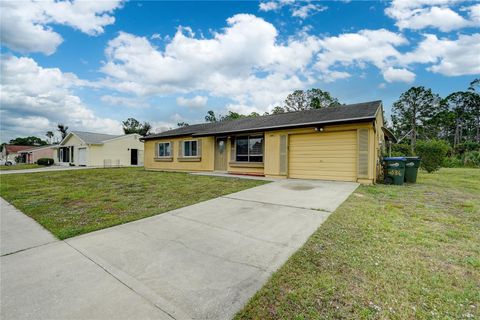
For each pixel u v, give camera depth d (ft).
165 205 18.93
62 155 103.71
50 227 13.96
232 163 43.37
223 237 12.05
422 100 134.62
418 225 13.14
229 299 7.03
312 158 33.45
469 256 9.36
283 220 14.48
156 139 59.06
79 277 8.43
